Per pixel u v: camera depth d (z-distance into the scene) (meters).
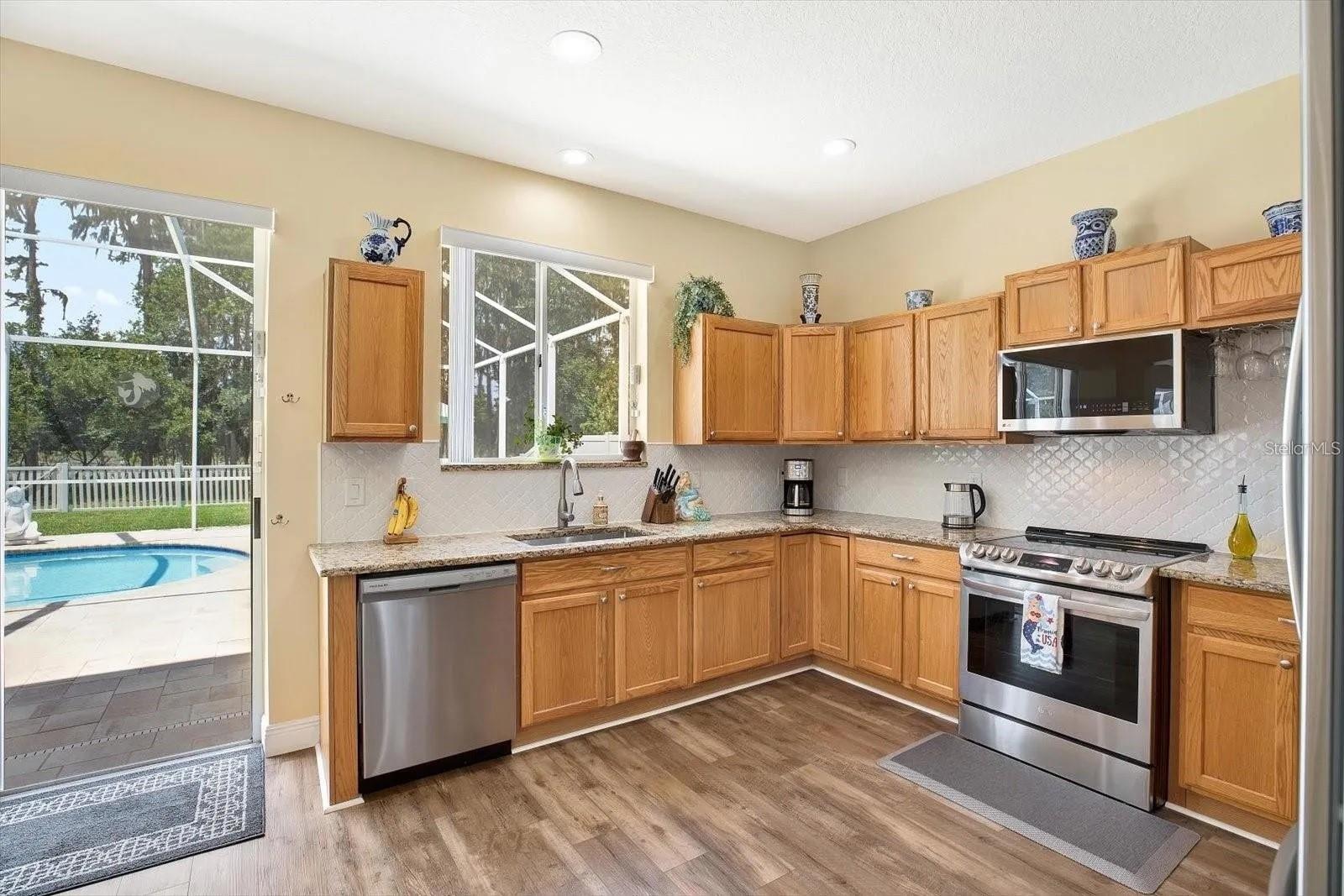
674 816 2.36
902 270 4.05
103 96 2.49
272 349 2.80
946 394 3.40
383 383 2.75
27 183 2.38
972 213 3.66
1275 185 2.59
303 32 2.31
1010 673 2.82
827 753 2.85
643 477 3.87
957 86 2.65
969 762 2.76
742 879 2.03
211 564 2.81
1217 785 2.28
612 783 2.60
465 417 3.36
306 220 2.87
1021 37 2.33
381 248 2.78
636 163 3.38
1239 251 2.38
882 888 1.99
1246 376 2.56
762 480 4.44
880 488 4.16
